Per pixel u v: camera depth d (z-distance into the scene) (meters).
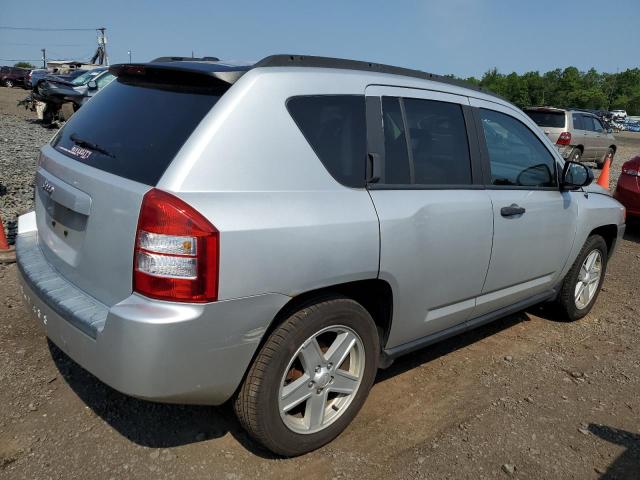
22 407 3.00
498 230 3.54
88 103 3.23
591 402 3.51
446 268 3.23
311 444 2.79
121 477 2.56
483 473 2.78
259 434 2.60
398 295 2.98
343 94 2.83
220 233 2.24
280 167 2.51
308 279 2.51
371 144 2.90
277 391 2.56
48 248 2.91
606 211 4.70
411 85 3.21
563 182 4.14
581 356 4.16
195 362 2.28
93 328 2.31
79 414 2.98
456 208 3.23
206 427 2.96
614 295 5.61
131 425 2.93
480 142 3.54
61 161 2.85
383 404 3.32
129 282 2.31
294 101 2.62
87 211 2.50
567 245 4.30
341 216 2.64
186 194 2.25
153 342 2.18
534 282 4.14
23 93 35.16
